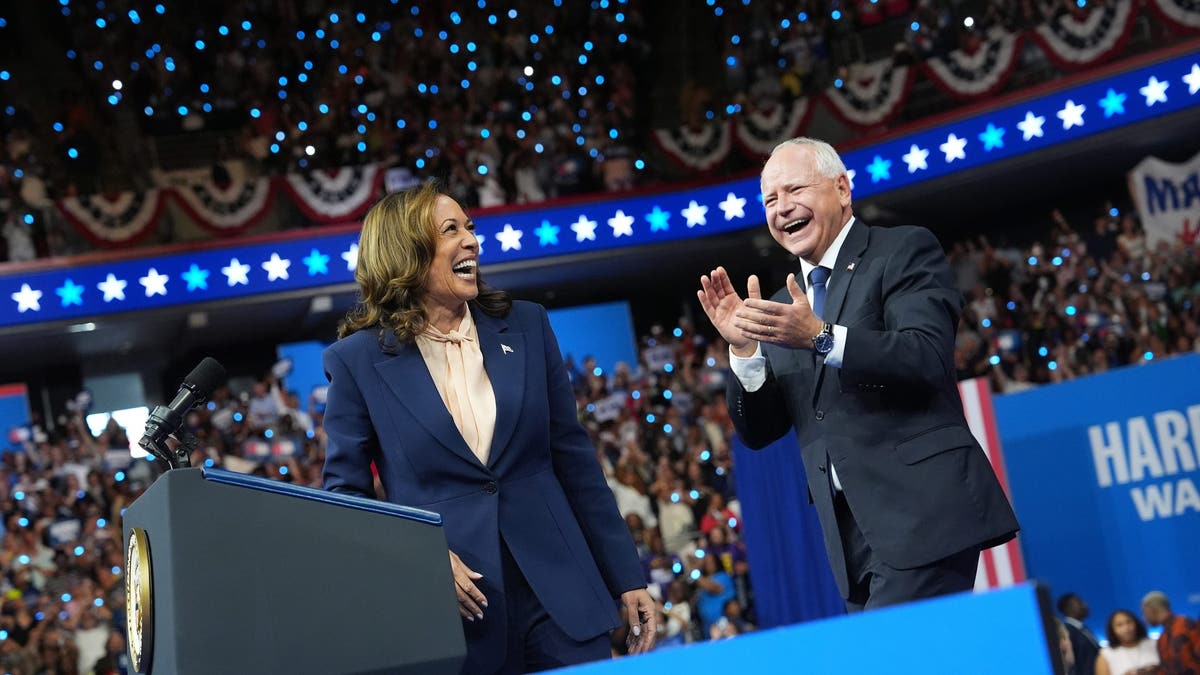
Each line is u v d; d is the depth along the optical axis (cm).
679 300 1477
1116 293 1117
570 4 1450
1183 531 498
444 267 259
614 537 269
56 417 1345
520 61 1399
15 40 1383
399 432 254
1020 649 132
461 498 250
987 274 1218
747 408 285
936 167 1251
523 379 260
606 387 1228
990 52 1226
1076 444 515
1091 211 1332
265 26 1384
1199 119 1148
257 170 1291
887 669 133
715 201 1336
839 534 273
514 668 248
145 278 1221
